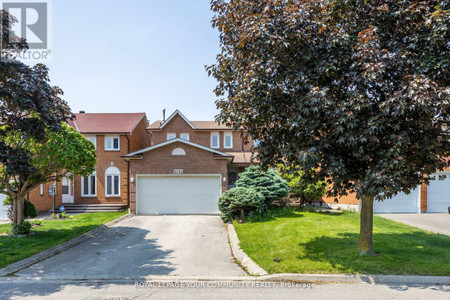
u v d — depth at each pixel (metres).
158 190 16.00
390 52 6.07
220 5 7.48
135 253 8.45
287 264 6.72
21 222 11.01
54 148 10.43
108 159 20.02
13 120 9.34
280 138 7.11
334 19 6.34
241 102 7.25
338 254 7.15
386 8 6.07
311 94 5.76
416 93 5.06
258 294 5.32
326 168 6.23
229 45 7.71
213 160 16.08
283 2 6.52
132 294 5.40
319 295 5.22
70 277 6.40
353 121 5.59
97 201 19.77
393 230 10.45
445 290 5.39
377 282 5.82
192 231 11.62
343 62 6.12
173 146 16.11
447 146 5.92
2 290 5.68
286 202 15.66
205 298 5.17
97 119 22.19
